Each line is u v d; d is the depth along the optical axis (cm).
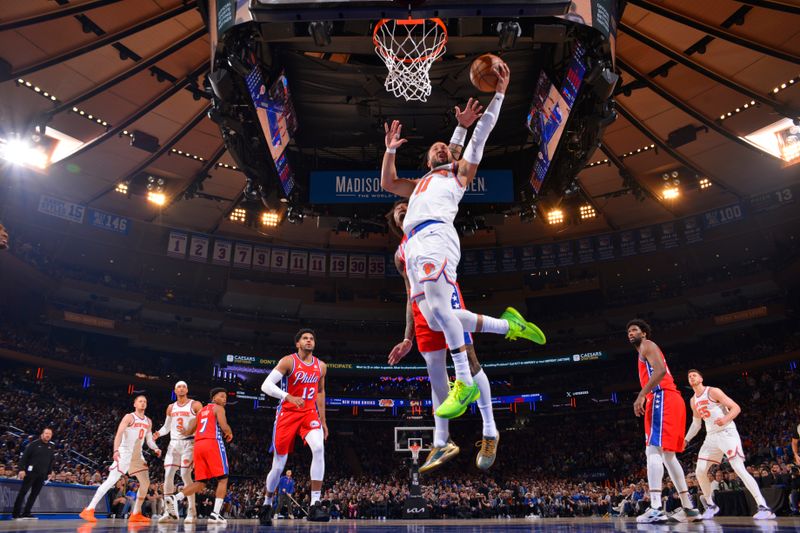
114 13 1948
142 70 2252
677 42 2164
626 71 2378
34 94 2330
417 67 1252
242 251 4112
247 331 4491
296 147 2181
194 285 4256
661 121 2739
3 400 2833
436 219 363
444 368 405
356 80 1819
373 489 3072
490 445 396
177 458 991
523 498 2836
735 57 2206
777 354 3562
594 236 4103
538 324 4516
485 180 2036
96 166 3042
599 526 368
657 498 602
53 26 1972
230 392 4222
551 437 4319
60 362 3456
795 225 3597
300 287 4397
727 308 4056
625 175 3212
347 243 4322
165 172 3250
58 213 3391
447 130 2055
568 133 1770
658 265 4153
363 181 1995
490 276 4469
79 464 2298
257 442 3988
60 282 3591
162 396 4053
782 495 1405
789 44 2038
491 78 383
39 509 1186
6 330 3328
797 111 2353
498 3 1027
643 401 621
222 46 1395
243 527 466
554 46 1623
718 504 1631
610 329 4500
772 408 3322
